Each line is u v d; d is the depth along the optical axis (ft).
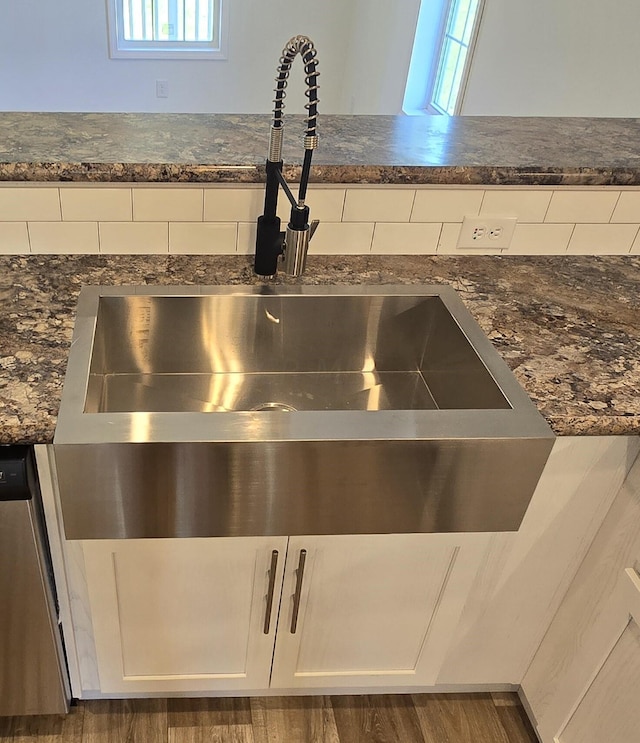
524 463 3.32
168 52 15.14
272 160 3.83
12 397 3.10
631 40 6.96
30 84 15.07
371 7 14.24
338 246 4.63
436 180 4.33
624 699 3.78
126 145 4.25
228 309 4.17
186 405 4.19
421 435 3.17
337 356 4.51
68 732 4.76
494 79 9.91
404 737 4.97
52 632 3.87
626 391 3.57
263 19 15.10
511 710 5.18
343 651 4.42
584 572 4.09
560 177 4.44
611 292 4.53
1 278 4.03
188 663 4.35
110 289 4.03
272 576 3.77
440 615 4.21
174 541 3.54
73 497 3.13
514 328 4.06
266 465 3.14
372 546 3.73
